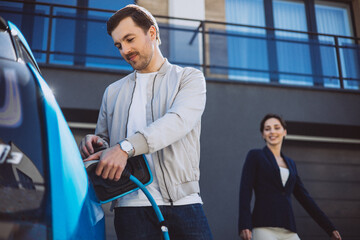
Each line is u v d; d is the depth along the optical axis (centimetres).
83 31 537
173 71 131
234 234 494
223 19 668
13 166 56
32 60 102
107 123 136
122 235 114
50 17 516
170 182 114
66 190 64
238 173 517
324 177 600
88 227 72
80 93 492
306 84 604
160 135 104
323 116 563
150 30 127
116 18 119
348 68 620
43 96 69
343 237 574
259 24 684
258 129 541
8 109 61
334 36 617
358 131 593
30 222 54
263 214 243
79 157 82
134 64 124
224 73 581
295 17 707
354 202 596
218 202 502
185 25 601
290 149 604
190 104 117
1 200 53
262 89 560
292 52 614
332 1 735
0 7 530
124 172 100
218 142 525
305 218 570
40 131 62
